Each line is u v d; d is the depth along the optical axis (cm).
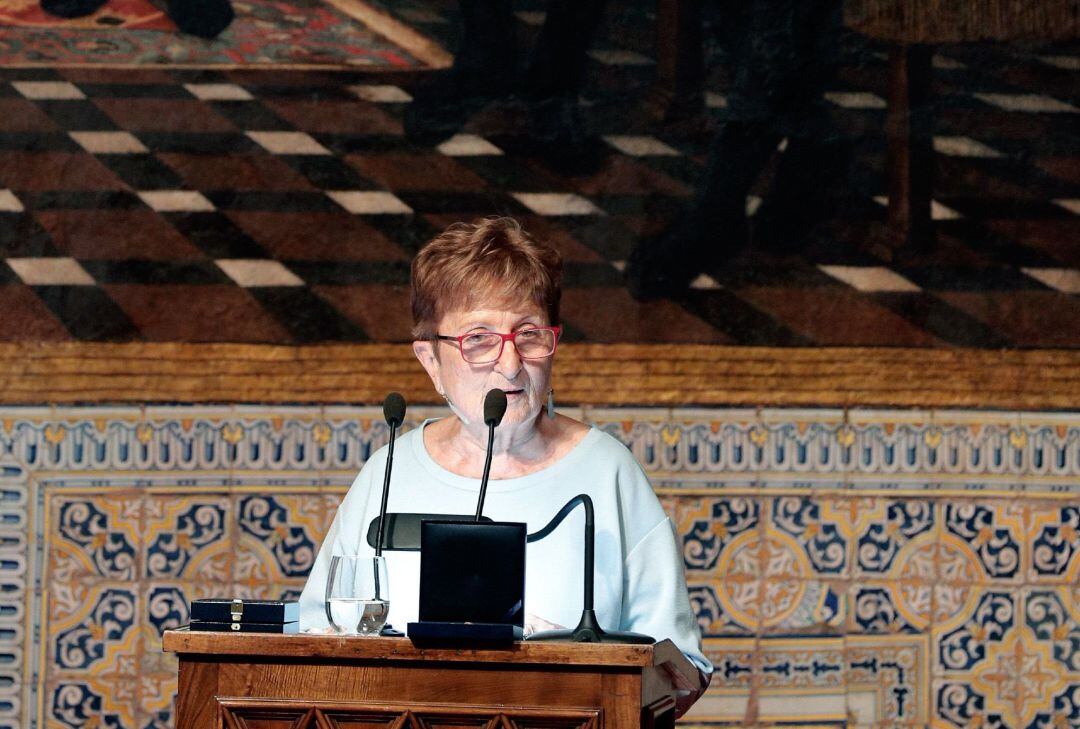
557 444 450
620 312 848
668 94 865
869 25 859
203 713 333
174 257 838
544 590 425
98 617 812
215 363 829
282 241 845
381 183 855
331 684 332
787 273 855
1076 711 828
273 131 855
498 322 426
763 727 820
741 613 826
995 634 831
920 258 856
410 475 449
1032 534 836
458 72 862
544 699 326
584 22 866
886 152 862
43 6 852
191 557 818
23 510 812
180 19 857
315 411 829
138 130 849
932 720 824
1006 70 863
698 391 841
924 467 838
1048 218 860
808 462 836
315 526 822
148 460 820
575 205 858
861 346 848
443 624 326
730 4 861
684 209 858
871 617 829
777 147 862
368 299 842
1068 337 852
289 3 864
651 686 350
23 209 836
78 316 828
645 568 439
